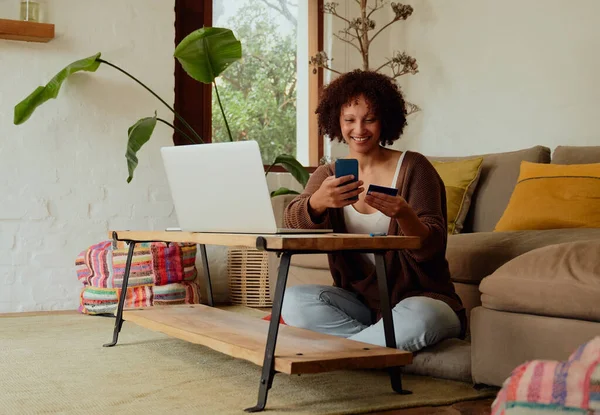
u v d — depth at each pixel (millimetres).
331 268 2598
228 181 2199
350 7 5176
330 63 5121
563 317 1957
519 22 4352
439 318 2307
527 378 1149
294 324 2512
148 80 4391
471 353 2213
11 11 4074
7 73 4062
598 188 3244
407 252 2375
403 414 1906
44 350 2807
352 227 2428
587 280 1912
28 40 4078
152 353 2744
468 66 4703
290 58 5105
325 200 2180
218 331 2301
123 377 2318
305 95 5148
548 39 4176
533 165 3572
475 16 4648
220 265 4656
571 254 2033
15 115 3881
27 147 4102
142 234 2688
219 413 1877
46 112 4145
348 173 2158
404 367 2395
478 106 4637
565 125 4082
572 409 1078
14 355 2701
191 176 2338
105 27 4285
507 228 3402
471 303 3039
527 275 2051
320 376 2348
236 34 4930
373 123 2414
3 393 2105
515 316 2064
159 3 4418
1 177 4047
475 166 3967
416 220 2168
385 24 5277
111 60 4297
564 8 4086
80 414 1872
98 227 4262
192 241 2264
